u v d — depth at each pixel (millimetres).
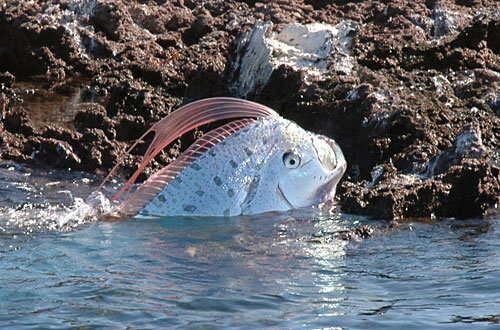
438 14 56312
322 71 46688
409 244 31422
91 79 52281
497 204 37031
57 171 40656
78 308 25125
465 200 35656
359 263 29312
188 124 35906
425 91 47312
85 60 53812
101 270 28172
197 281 27391
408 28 54344
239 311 25078
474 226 34000
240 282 27375
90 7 56969
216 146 35156
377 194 35000
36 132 43594
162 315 24703
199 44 54844
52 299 25750
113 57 54406
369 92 43156
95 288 26578
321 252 30375
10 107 46812
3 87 48906
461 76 49438
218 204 34531
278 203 35062
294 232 32469
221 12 59844
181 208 34500
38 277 27438
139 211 34500
